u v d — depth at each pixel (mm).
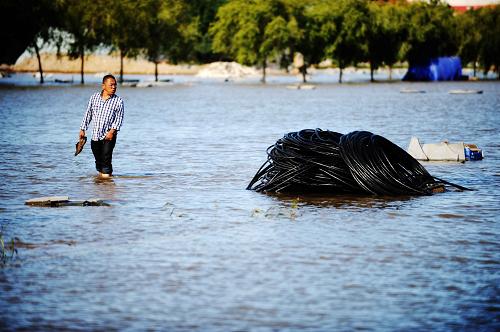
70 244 25125
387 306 19000
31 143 56188
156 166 43938
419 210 30688
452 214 29891
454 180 38719
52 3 178125
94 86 170500
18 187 36500
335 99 120812
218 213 30172
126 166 44000
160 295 19891
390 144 35750
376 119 79125
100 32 188625
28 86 168500
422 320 18062
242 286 20578
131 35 189500
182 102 112625
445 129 67125
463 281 20953
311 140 35625
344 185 34719
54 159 46938
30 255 23797
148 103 110000
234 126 71312
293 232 26734
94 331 17469
